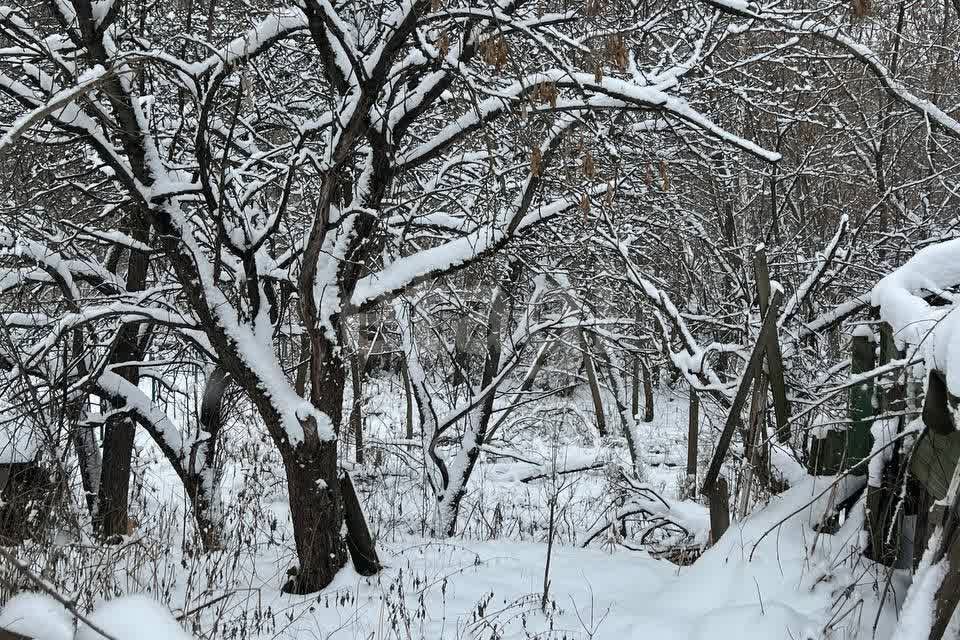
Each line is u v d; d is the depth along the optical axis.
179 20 8.98
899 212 10.70
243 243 6.84
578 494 12.75
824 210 12.62
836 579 4.82
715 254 11.16
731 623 4.68
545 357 13.49
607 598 6.14
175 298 8.17
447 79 6.81
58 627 1.87
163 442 8.71
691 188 12.12
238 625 5.71
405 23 5.87
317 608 6.14
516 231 7.63
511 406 10.95
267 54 8.62
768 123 11.21
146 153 6.62
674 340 11.20
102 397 8.75
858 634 4.36
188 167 7.38
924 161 12.02
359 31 7.61
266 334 6.97
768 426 6.79
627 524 11.07
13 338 8.44
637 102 6.09
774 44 10.72
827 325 8.88
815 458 6.11
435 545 8.14
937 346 3.67
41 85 6.59
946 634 3.04
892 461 4.94
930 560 3.37
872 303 5.12
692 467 13.02
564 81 6.13
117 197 8.93
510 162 8.75
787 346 8.57
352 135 6.25
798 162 12.18
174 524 9.20
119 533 8.40
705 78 8.38
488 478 12.73
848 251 8.05
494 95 5.96
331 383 6.95
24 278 8.59
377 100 6.92
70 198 9.74
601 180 8.40
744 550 5.47
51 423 7.28
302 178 8.87
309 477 6.62
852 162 12.84
